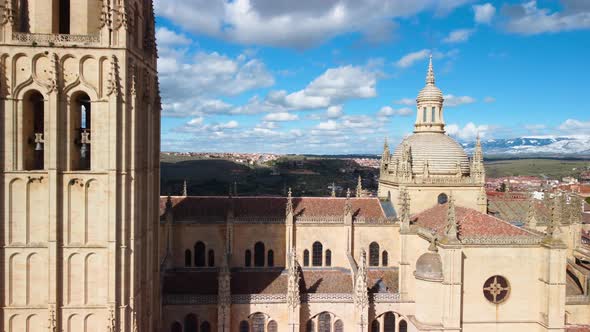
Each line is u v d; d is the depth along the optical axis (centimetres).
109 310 4622
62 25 5062
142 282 5325
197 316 6656
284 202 8219
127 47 4606
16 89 4484
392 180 8719
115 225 4606
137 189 4972
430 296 6062
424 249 6681
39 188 4591
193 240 7656
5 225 4541
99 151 4600
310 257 7831
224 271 6494
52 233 4531
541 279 6109
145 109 5288
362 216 7988
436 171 8619
